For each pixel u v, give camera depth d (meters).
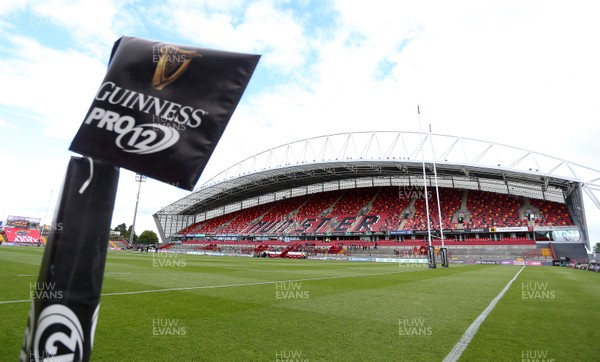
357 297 9.53
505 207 53.97
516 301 9.37
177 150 1.96
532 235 48.00
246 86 2.10
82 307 1.81
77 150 1.90
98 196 1.92
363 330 5.70
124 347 4.52
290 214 72.38
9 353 4.07
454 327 6.03
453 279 16.61
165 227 88.75
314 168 58.59
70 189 1.87
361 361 4.19
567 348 4.83
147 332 5.28
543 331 5.82
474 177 57.72
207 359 4.16
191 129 2.00
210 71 2.10
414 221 56.41
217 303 7.99
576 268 34.81
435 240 52.62
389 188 68.12
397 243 54.62
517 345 4.95
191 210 90.06
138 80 2.05
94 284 1.86
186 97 2.04
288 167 58.06
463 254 48.34
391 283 13.89
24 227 72.69
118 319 6.07
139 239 104.69
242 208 86.56
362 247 55.84
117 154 1.93
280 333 5.41
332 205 69.56
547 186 50.91
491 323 6.41
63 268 1.78
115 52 2.18
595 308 8.30
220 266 23.39
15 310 6.21
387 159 51.19
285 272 19.31
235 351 4.48
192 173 1.93
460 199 58.88
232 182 68.56
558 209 50.59
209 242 75.38
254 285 11.94
